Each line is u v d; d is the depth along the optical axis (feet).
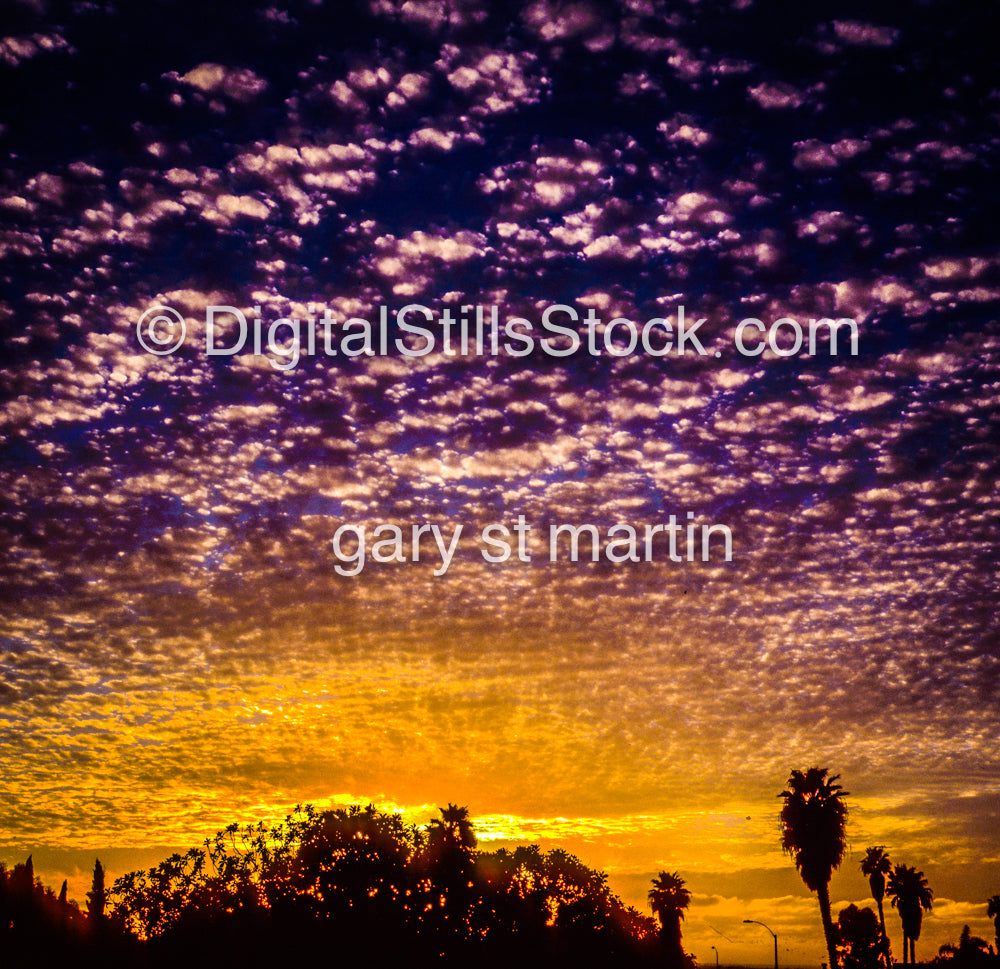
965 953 228.84
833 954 165.58
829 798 169.99
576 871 164.86
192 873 144.56
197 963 138.21
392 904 145.28
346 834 147.02
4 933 154.92
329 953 140.77
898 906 263.08
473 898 152.97
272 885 144.46
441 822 156.04
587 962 162.40
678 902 238.68
